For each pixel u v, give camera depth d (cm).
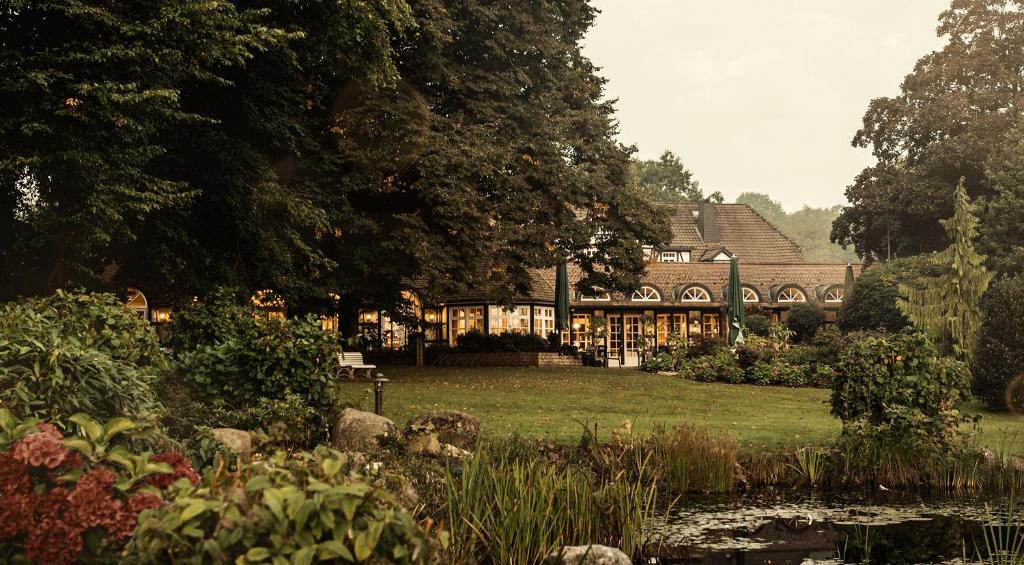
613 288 2920
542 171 2516
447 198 2202
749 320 3938
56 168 1474
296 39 1877
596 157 2758
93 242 1528
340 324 2730
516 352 3484
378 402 1361
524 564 654
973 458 1188
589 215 2789
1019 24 4266
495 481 696
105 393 501
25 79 1361
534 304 4041
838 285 4338
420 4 2298
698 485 1098
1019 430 1622
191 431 940
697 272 4469
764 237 5472
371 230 2261
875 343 1230
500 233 2339
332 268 2198
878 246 4850
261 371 1131
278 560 254
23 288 1647
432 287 2252
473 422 1229
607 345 3966
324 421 1166
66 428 465
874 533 860
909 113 4531
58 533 290
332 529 268
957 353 2377
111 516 296
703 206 5469
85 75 1438
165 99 1551
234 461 642
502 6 2553
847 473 1158
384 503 313
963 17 4406
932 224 4512
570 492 751
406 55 2431
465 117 2462
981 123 4150
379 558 273
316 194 2153
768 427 1557
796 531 866
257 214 1914
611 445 1169
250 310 1356
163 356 1016
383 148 2223
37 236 1519
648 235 2761
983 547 805
